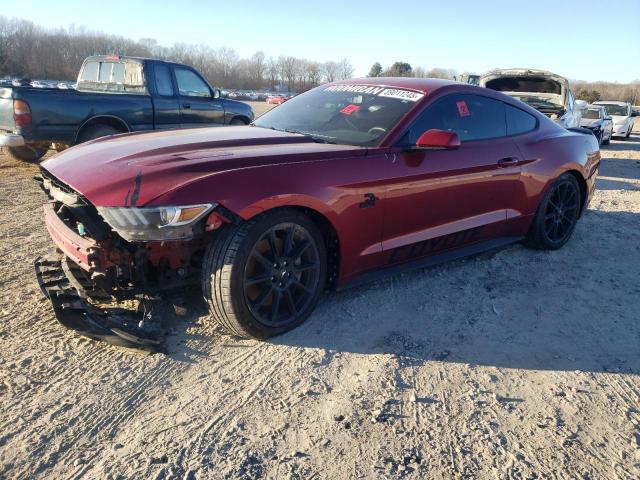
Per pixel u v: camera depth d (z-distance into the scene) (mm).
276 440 2324
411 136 3664
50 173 3238
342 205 3217
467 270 4426
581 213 5352
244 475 2113
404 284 4059
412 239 3713
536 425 2527
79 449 2211
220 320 3008
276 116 4312
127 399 2553
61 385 2623
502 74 11141
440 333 3361
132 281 2957
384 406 2596
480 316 3623
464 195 3963
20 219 5543
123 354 2924
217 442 2289
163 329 3164
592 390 2842
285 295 3154
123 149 3215
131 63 8859
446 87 4051
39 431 2297
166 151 3105
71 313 3018
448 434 2426
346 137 3680
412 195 3592
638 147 19938
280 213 2982
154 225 2641
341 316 3490
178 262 2984
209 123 9898
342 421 2471
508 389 2809
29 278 3879
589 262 4832
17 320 3236
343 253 3340
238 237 2846
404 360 3018
